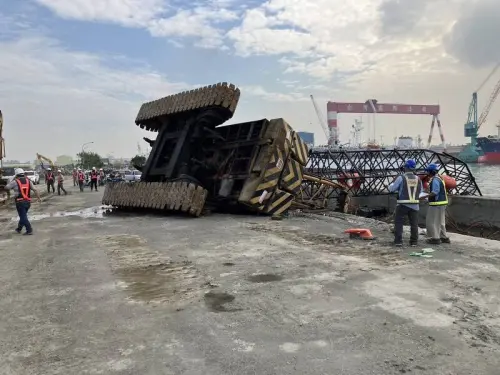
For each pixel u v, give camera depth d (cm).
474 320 447
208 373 349
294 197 1466
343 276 622
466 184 2297
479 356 369
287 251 805
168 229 1129
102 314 492
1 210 1884
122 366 365
